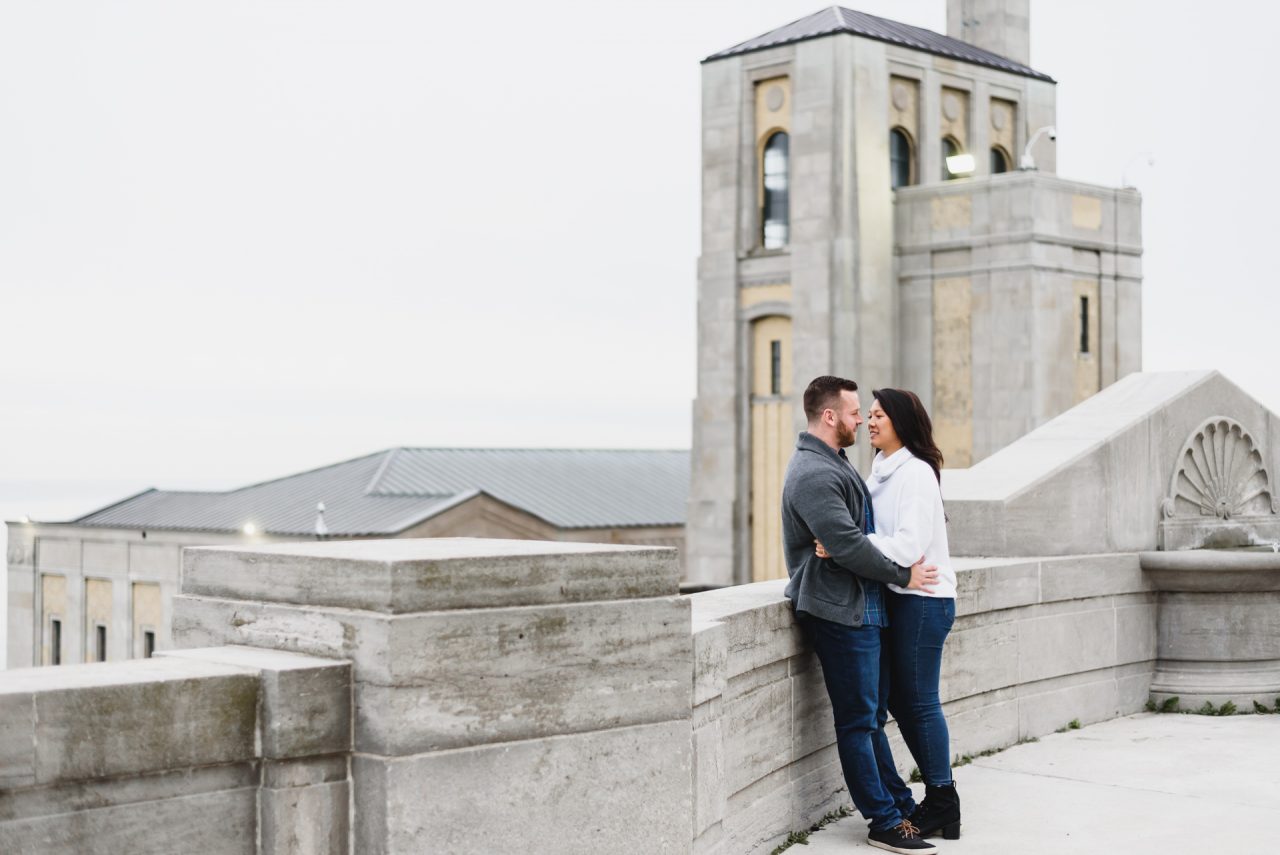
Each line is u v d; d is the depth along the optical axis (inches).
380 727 175.8
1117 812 303.4
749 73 2038.6
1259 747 368.5
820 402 273.1
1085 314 1961.1
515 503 2647.6
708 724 235.5
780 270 1995.6
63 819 157.8
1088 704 402.9
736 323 2043.6
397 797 175.2
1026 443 429.7
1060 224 1916.8
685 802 204.4
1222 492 450.6
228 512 2544.3
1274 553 418.3
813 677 293.4
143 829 163.9
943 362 1955.0
